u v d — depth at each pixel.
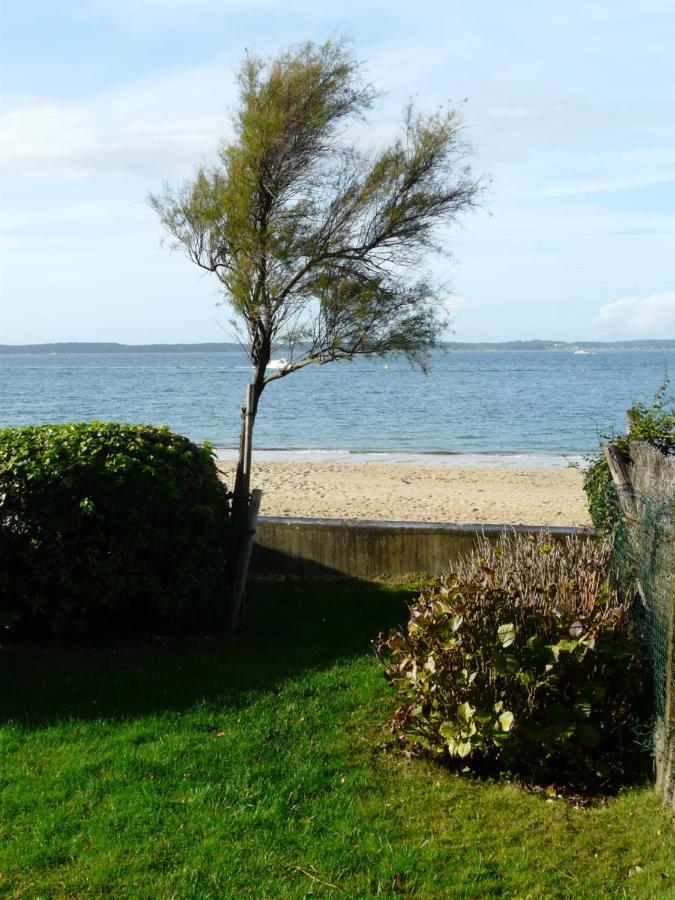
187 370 128.38
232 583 7.65
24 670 6.34
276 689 6.16
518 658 4.86
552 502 18.58
